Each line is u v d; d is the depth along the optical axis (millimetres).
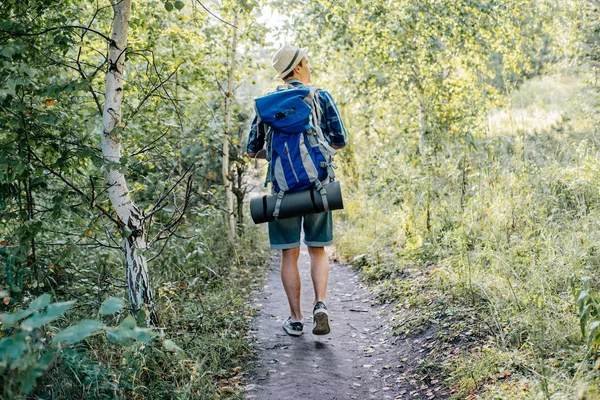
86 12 4223
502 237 4809
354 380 3436
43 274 3611
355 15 7531
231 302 4633
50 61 3348
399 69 7988
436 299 4238
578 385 2494
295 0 7625
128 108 4535
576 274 3754
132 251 3377
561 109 10711
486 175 5984
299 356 3766
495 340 3340
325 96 3732
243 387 3324
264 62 6836
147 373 3104
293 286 4031
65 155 3211
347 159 9773
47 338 2791
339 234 7426
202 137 5676
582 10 8945
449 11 7562
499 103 8336
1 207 3271
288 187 3584
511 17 8289
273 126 3562
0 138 3406
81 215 3406
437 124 7375
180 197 5340
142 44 4402
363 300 4922
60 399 2580
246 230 7051
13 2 3232
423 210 6074
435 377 3242
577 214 4891
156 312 3482
